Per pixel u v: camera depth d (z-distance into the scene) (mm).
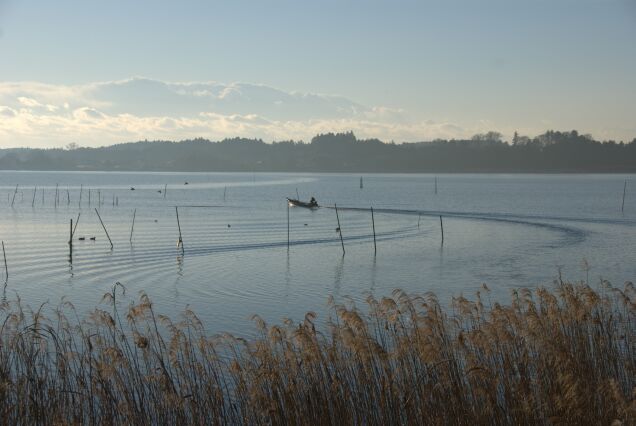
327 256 59281
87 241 68312
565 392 13773
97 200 149625
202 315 34656
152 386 16172
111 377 15734
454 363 15406
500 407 14219
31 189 197375
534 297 35656
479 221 97812
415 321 16969
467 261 55219
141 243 67312
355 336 15125
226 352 23391
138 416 15336
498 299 37938
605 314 20969
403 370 15680
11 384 15367
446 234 78875
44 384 15820
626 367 17109
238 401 15953
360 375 15312
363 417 14898
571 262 53812
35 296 39781
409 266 52719
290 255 59875
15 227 84125
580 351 17406
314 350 15164
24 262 52906
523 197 168750
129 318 17797
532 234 78125
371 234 79688
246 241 70938
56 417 14922
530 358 15578
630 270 49312
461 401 14523
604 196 172250
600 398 14055
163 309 36312
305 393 14977
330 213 116375
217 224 91938
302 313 35156
